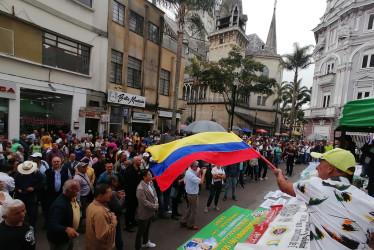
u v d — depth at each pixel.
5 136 9.10
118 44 13.91
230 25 35.00
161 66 17.83
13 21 9.12
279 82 41.25
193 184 5.03
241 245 2.56
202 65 24.25
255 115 37.12
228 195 7.84
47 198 4.68
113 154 6.85
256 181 10.02
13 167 4.83
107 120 12.51
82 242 4.38
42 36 10.19
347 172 1.82
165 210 5.93
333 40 24.25
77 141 8.83
